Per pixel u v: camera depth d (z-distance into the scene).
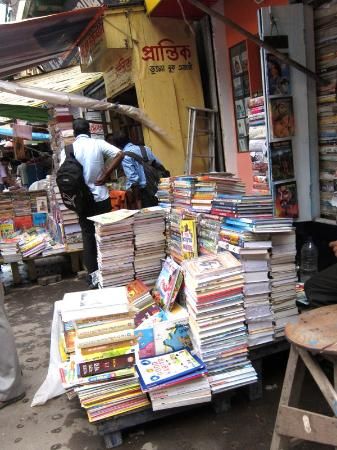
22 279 6.38
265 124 3.81
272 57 3.64
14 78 8.59
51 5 7.97
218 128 5.50
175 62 5.38
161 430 2.61
